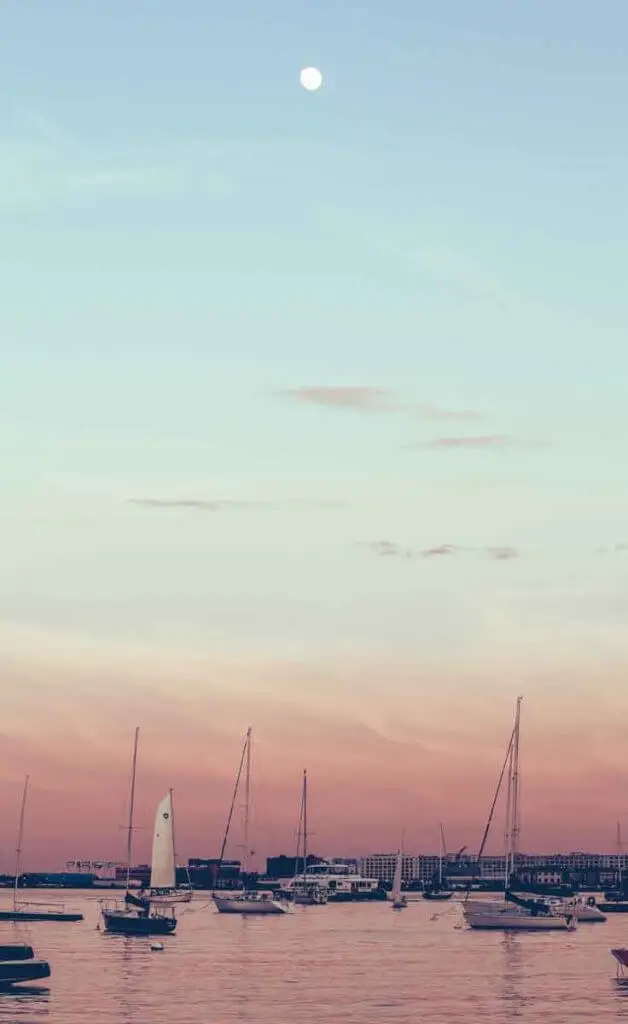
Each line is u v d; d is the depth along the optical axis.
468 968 158.62
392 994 131.62
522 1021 113.94
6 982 132.88
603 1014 118.56
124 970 150.25
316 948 188.88
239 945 192.75
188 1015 115.25
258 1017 114.75
